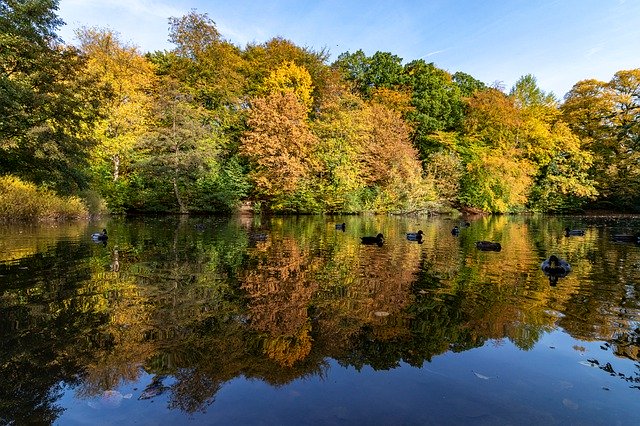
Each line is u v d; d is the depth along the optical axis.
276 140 29.66
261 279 7.08
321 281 7.00
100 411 2.90
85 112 19.33
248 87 35.16
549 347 4.18
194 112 28.88
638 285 6.95
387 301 5.79
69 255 9.26
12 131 16.89
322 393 3.21
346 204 31.80
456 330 4.65
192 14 33.88
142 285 6.46
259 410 2.93
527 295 6.21
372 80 44.12
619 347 4.20
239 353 3.94
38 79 17.45
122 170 30.16
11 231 14.20
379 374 3.55
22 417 2.82
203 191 29.47
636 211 39.34
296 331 4.54
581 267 8.80
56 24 18.23
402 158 33.38
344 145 32.16
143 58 32.72
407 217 29.50
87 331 4.41
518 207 38.91
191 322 4.75
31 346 4.00
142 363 3.68
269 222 22.06
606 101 38.66
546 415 2.89
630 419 2.85
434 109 41.09
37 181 19.59
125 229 16.16
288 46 37.69
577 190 37.41
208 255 9.63
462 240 13.88
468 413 2.91
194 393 3.19
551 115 41.53
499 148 38.06
